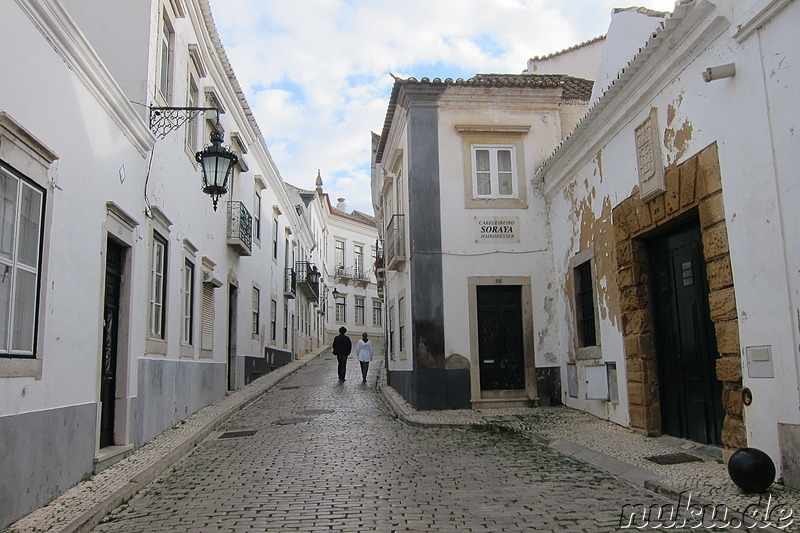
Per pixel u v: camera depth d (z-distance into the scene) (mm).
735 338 6391
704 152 6957
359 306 45312
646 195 8320
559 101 13500
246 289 18141
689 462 6883
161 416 9758
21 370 5258
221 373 14922
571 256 11719
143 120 8711
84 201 6691
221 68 14633
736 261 6375
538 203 13172
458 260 12867
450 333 12648
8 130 5035
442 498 5793
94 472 6871
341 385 18688
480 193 13164
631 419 9047
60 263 6098
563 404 12438
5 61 5051
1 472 4875
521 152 13305
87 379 6770
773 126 5777
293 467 7457
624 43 9312
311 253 35750
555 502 5586
